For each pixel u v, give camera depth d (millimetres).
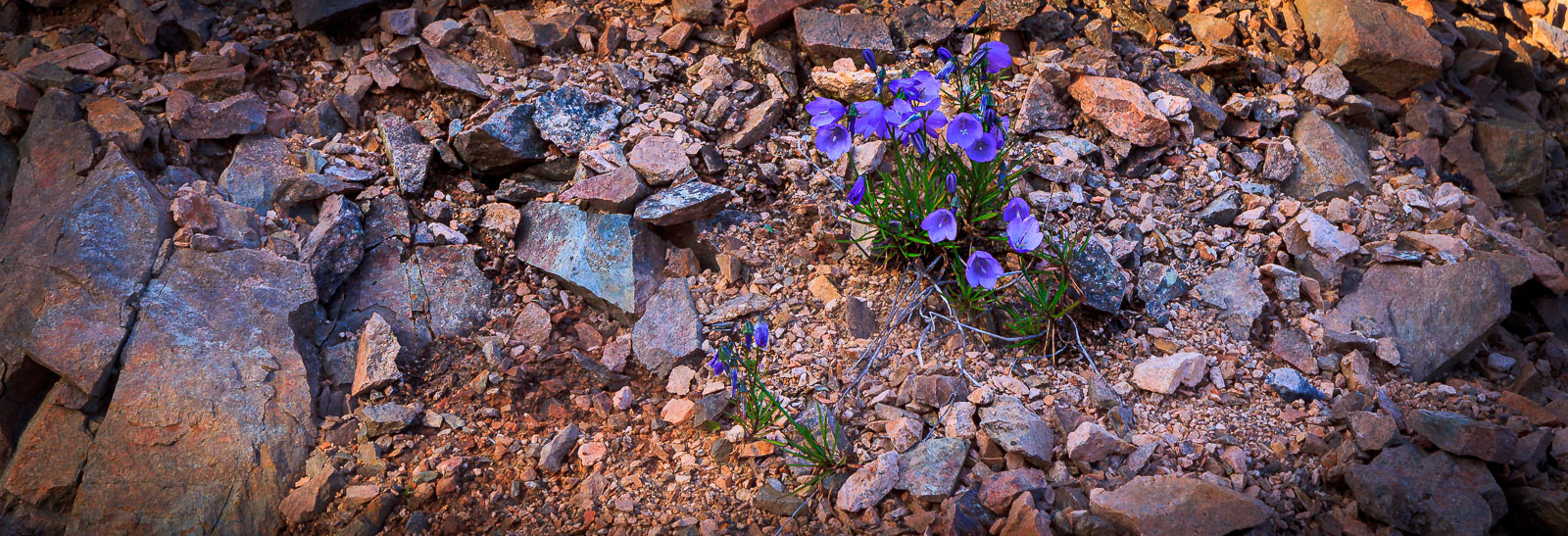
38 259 1090
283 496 1033
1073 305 1098
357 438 1063
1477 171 1301
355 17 1306
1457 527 967
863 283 1154
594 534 1003
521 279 1172
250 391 1062
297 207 1174
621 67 1269
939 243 1136
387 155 1210
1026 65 1280
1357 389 1092
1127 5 1344
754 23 1285
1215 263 1173
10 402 1059
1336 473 1017
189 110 1193
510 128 1199
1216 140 1255
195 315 1086
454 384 1104
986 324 1123
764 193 1212
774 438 1050
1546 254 1242
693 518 1004
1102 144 1238
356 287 1146
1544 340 1180
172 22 1271
